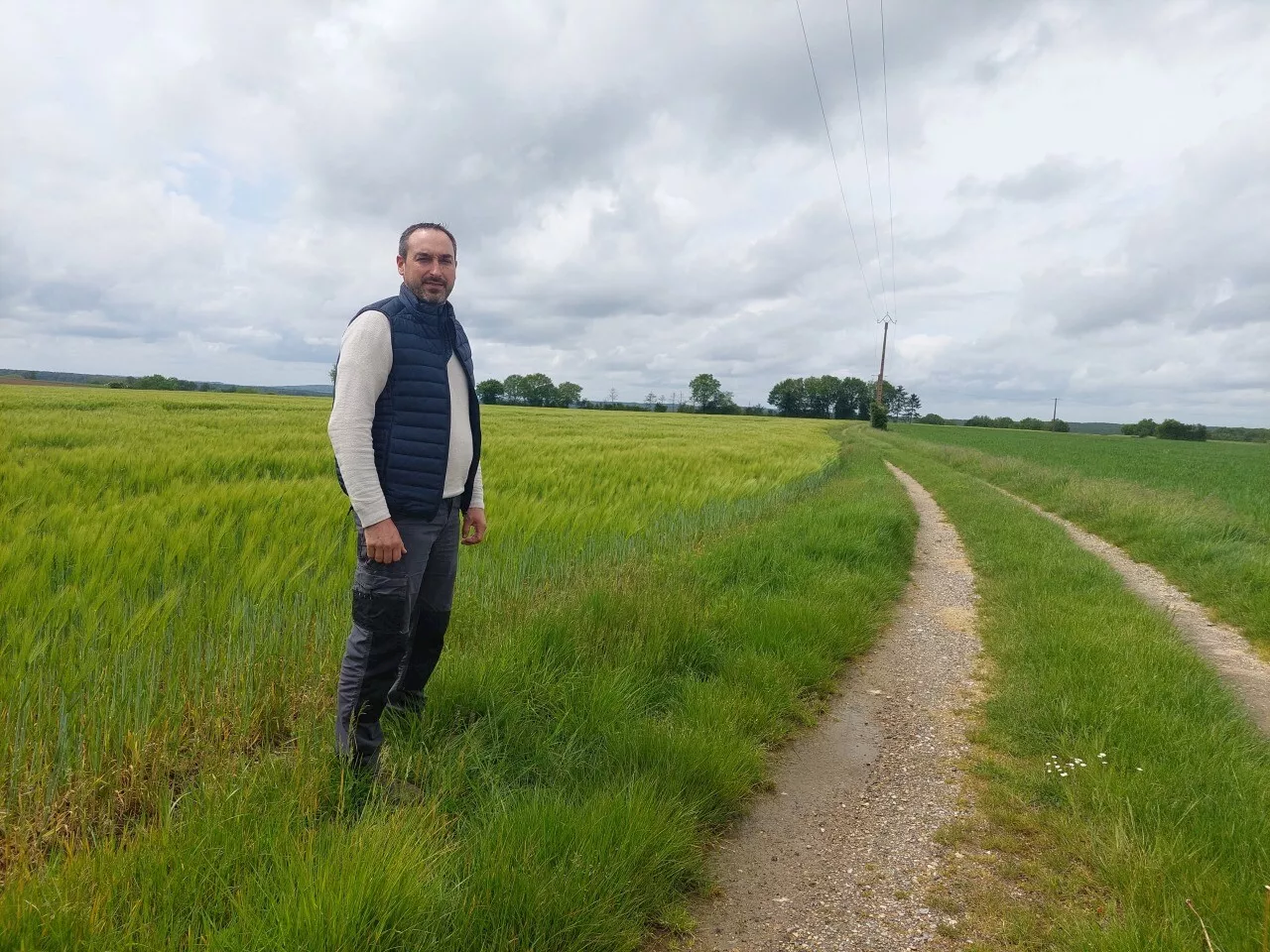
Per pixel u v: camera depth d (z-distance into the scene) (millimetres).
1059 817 3006
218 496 7621
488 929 2092
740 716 3822
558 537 7047
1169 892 2404
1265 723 4289
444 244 2791
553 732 3398
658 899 2424
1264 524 11281
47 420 19641
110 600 3781
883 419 73188
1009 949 2295
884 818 3135
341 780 2504
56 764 2637
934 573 8547
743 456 19594
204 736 3033
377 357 2643
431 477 2758
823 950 2303
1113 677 4312
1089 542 11367
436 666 3643
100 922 1823
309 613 4152
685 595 5348
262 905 1983
